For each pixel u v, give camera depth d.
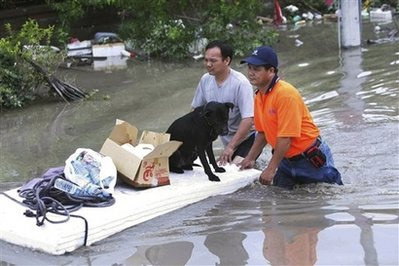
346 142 11.70
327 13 30.58
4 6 24.08
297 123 8.77
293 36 25.30
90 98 16.89
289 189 9.40
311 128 9.17
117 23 25.97
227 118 9.02
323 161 9.22
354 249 6.91
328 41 23.73
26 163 11.75
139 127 13.80
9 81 16.20
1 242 7.68
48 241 7.28
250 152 9.70
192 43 21.81
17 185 10.41
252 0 21.94
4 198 8.48
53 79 16.84
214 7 21.78
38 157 12.10
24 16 24.00
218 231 7.77
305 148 9.13
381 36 24.02
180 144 8.88
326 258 6.75
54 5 22.77
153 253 7.23
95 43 22.83
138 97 16.80
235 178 9.35
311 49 22.36
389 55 20.22
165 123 14.02
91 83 18.64
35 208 7.96
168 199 8.45
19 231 7.52
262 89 8.93
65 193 8.07
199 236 7.64
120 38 23.11
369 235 7.25
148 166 8.70
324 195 9.04
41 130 14.12
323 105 14.61
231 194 9.20
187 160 9.46
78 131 13.88
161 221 8.17
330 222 7.77
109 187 8.34
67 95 16.84
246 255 7.02
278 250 7.07
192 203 8.75
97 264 7.02
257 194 9.18
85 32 25.17
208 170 9.19
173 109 15.30
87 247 7.47
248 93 10.05
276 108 8.80
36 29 17.11
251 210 8.48
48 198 8.00
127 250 7.34
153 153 8.58
